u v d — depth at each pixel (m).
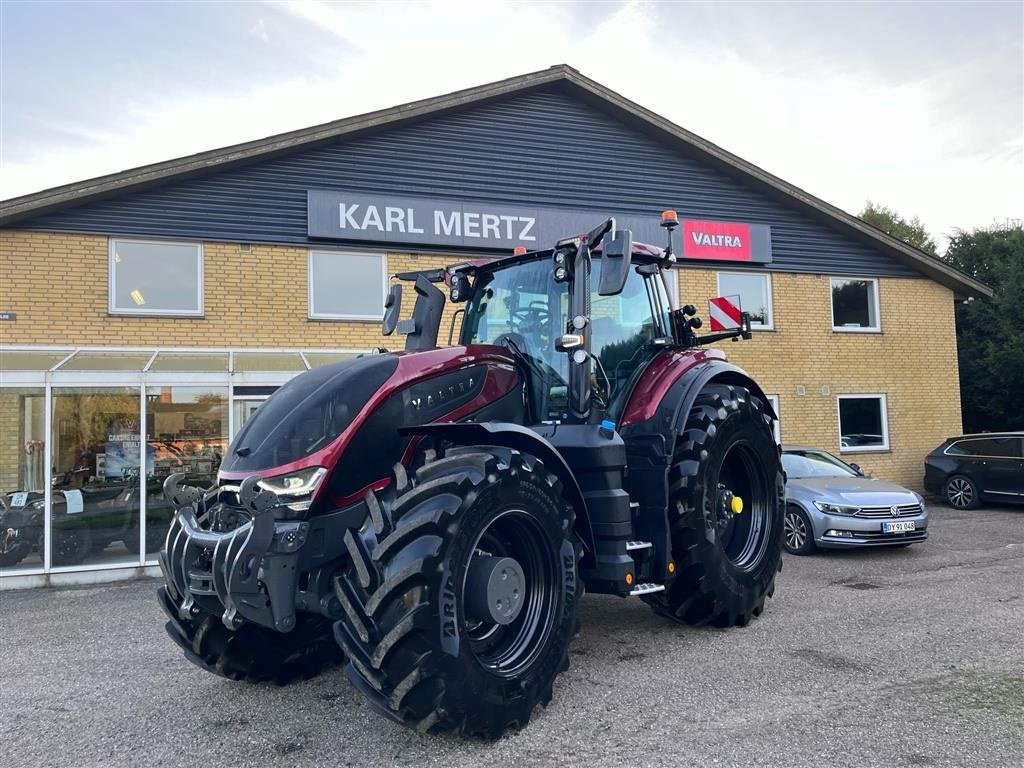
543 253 5.13
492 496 3.62
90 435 8.84
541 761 3.38
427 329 5.46
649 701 4.07
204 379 9.24
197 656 4.25
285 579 3.50
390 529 3.49
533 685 3.74
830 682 4.32
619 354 5.16
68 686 4.80
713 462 5.18
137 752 3.70
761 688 4.24
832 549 9.23
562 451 4.52
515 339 4.95
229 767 3.48
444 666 3.33
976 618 5.71
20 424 8.65
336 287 11.51
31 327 9.92
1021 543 9.46
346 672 3.46
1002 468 12.88
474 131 12.38
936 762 3.30
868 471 14.94
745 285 14.29
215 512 3.86
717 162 13.95
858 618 5.76
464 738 3.62
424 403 4.11
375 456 3.85
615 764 3.33
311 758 3.53
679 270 13.71
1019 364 18.91
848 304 15.28
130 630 6.26
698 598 5.11
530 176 12.73
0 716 4.28
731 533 5.80
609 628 5.56
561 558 3.97
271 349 10.01
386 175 11.79
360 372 3.96
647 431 4.99
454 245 12.08
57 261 10.08
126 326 10.36
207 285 10.78
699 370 5.37
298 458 3.65
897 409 15.32
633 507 4.87
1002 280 20.59
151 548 8.88
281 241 11.14
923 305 15.74
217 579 3.56
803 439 14.46
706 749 3.46
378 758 3.49
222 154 10.69
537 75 12.59
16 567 8.41
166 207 10.61
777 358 14.41
